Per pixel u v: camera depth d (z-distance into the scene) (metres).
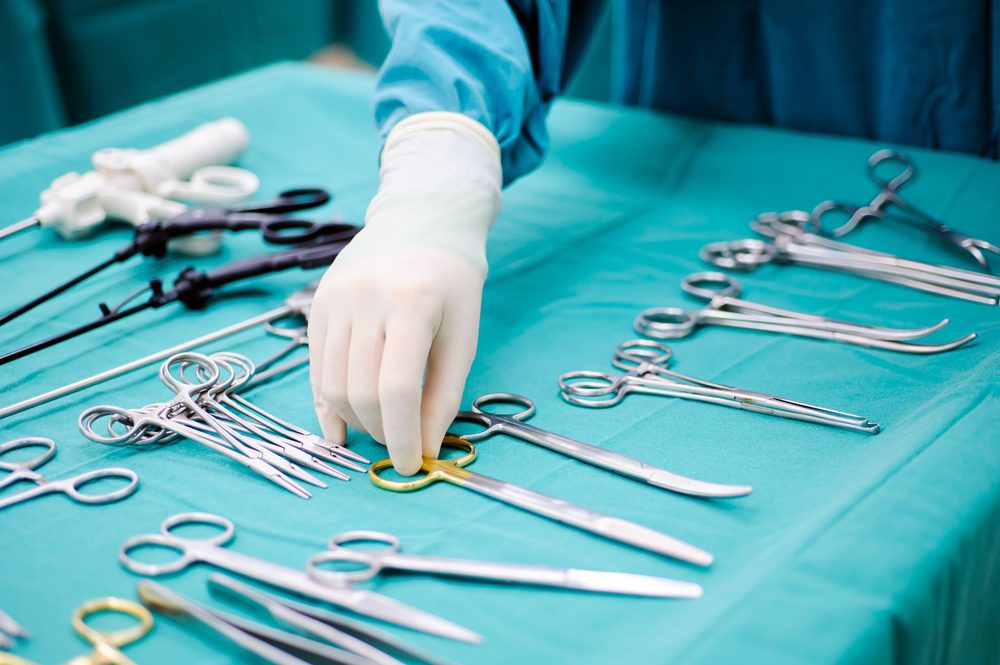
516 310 1.15
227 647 0.61
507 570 0.67
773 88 1.63
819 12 1.51
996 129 1.46
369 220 0.98
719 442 0.87
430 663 0.59
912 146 1.54
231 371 0.95
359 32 2.92
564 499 0.78
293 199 1.39
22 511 0.77
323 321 0.87
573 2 1.43
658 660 0.58
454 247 0.91
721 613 0.61
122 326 1.10
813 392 0.96
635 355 1.02
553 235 1.37
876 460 0.79
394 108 1.14
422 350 0.81
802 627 0.60
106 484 0.81
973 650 0.80
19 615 0.65
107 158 1.38
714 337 1.09
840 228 1.33
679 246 1.33
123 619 0.64
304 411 0.94
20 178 1.43
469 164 1.04
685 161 1.54
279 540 0.73
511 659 0.61
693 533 0.73
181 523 0.75
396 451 0.79
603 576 0.67
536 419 0.91
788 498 0.78
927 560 0.67
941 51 1.44
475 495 0.79
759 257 1.25
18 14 2.18
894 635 0.62
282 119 1.70
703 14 1.63
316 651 0.58
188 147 1.46
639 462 0.81
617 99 1.84
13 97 2.26
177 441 0.88
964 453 0.78
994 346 1.01
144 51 2.45
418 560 0.68
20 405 0.91
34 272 1.24
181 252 1.28
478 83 1.11
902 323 1.10
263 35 2.72
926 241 1.29
